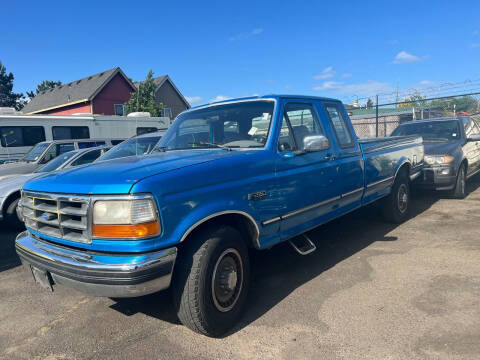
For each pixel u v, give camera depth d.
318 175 4.17
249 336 3.11
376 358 2.72
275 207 3.63
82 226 2.83
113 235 2.70
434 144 7.94
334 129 4.69
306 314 3.40
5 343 3.26
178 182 2.85
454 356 2.68
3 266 5.30
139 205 2.65
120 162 3.49
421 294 3.63
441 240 5.18
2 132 13.66
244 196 3.31
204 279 2.93
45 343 3.21
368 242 5.31
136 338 3.20
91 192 2.78
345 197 4.70
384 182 5.55
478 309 3.29
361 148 5.05
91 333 3.33
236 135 4.02
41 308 3.89
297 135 4.09
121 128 16.77
